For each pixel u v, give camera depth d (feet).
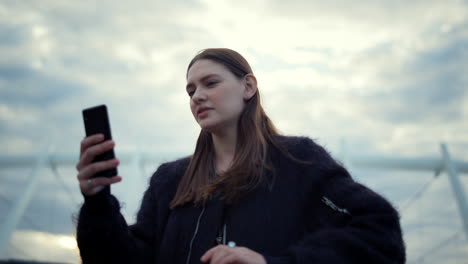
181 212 6.18
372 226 4.78
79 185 5.12
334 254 4.51
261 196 5.71
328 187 5.62
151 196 7.09
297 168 5.94
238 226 5.46
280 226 5.42
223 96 6.39
